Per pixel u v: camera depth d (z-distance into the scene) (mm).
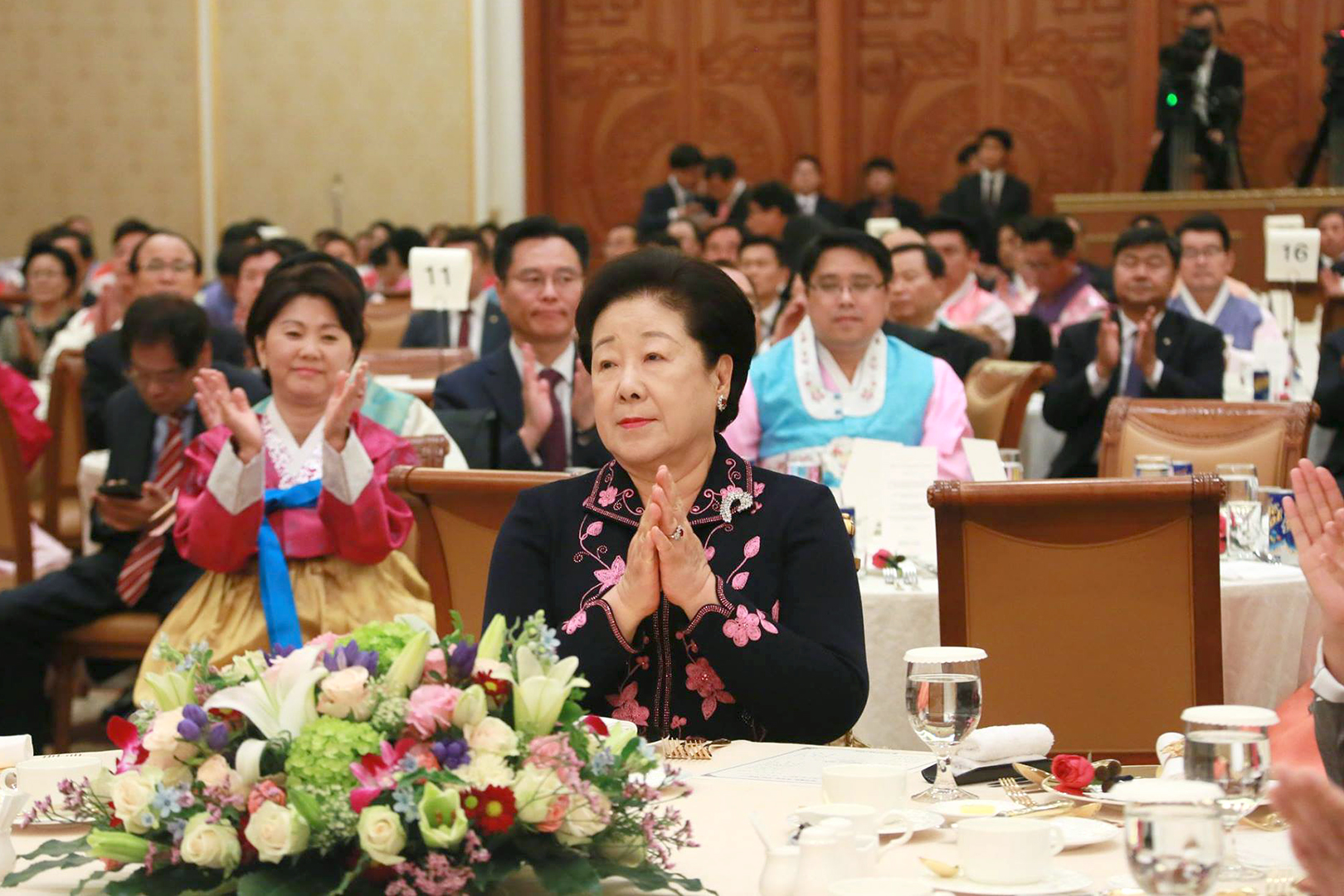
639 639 2939
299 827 1766
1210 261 9352
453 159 16859
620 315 2963
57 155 17469
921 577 4594
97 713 7332
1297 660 4395
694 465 3029
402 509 4672
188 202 17344
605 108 16688
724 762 2619
